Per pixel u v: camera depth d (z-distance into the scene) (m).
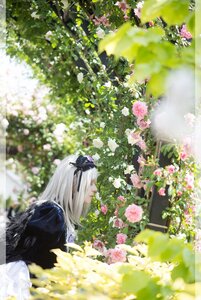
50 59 5.58
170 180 3.61
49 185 3.01
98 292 1.66
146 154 3.75
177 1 1.45
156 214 3.73
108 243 3.80
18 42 5.86
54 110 8.02
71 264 1.97
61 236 2.80
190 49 1.38
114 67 4.20
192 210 3.64
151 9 1.45
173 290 1.47
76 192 2.96
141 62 1.36
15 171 8.30
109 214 3.91
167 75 1.33
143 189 3.84
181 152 3.45
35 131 8.25
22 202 8.23
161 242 1.47
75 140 7.25
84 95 4.55
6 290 2.51
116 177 3.92
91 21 4.41
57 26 4.54
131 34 1.36
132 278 1.46
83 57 4.43
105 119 4.09
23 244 2.73
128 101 4.01
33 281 1.88
